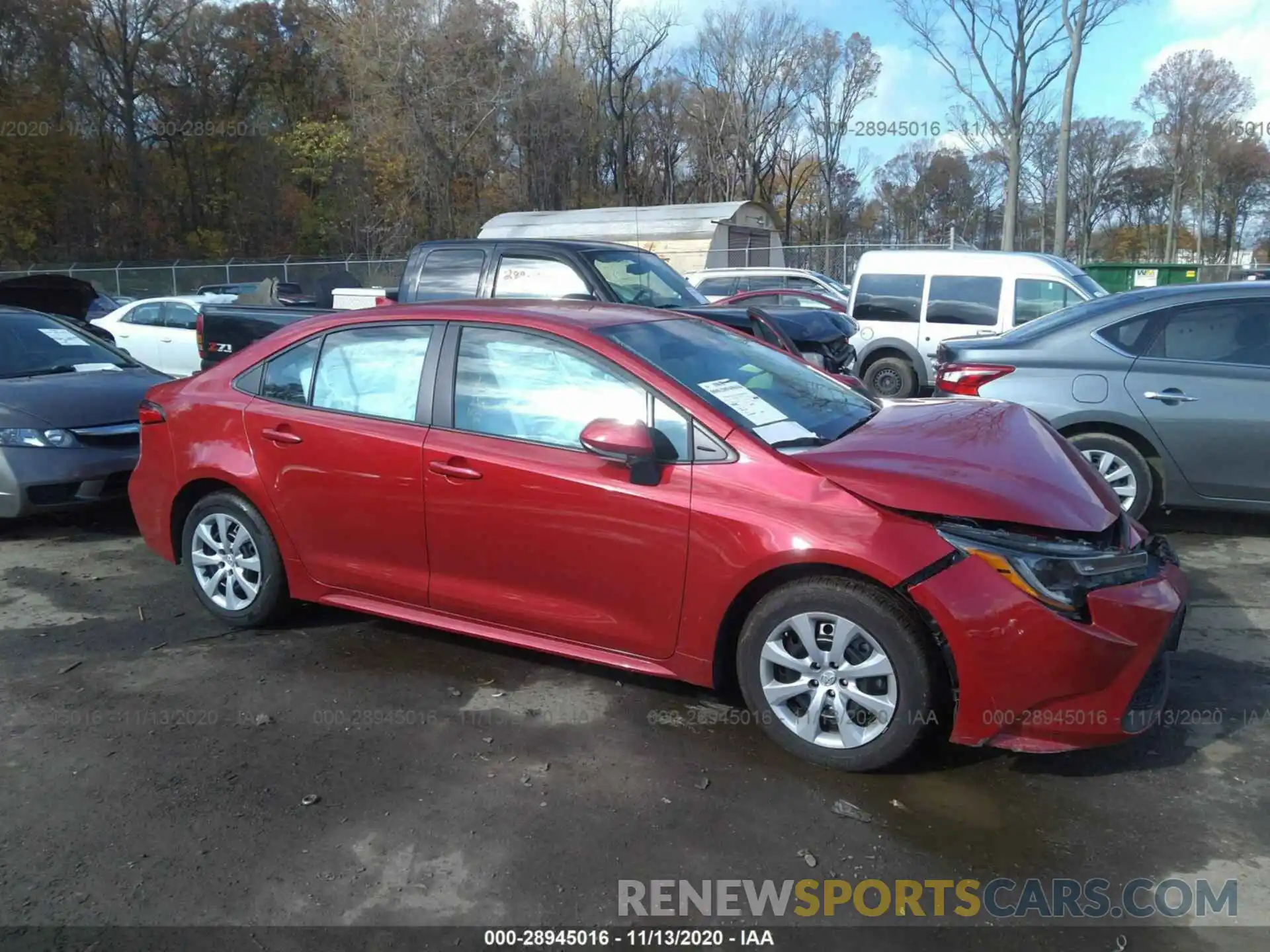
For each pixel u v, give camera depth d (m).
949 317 12.27
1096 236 58.31
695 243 26.31
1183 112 48.78
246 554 4.92
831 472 3.52
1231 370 5.95
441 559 4.27
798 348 9.41
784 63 49.19
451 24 37.94
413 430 4.30
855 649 3.47
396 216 40.31
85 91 41.38
